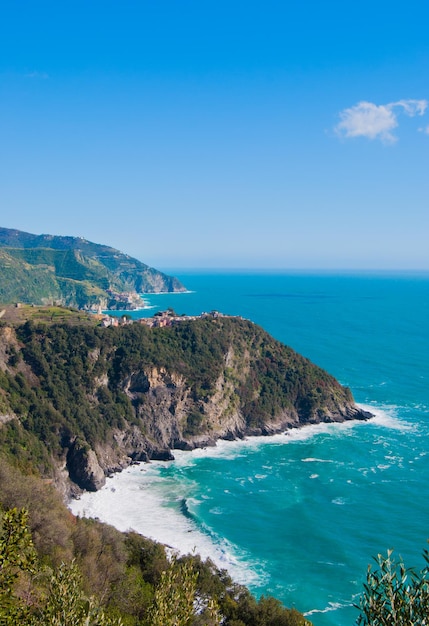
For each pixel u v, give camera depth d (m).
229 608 58.66
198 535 86.62
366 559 77.94
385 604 20.67
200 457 126.56
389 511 93.06
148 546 70.06
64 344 136.12
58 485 102.75
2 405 109.56
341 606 67.56
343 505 96.25
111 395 133.38
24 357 130.00
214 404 141.50
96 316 170.12
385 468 113.81
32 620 25.53
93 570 50.72
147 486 108.94
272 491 104.06
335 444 131.38
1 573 25.11
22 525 25.88
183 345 152.38
